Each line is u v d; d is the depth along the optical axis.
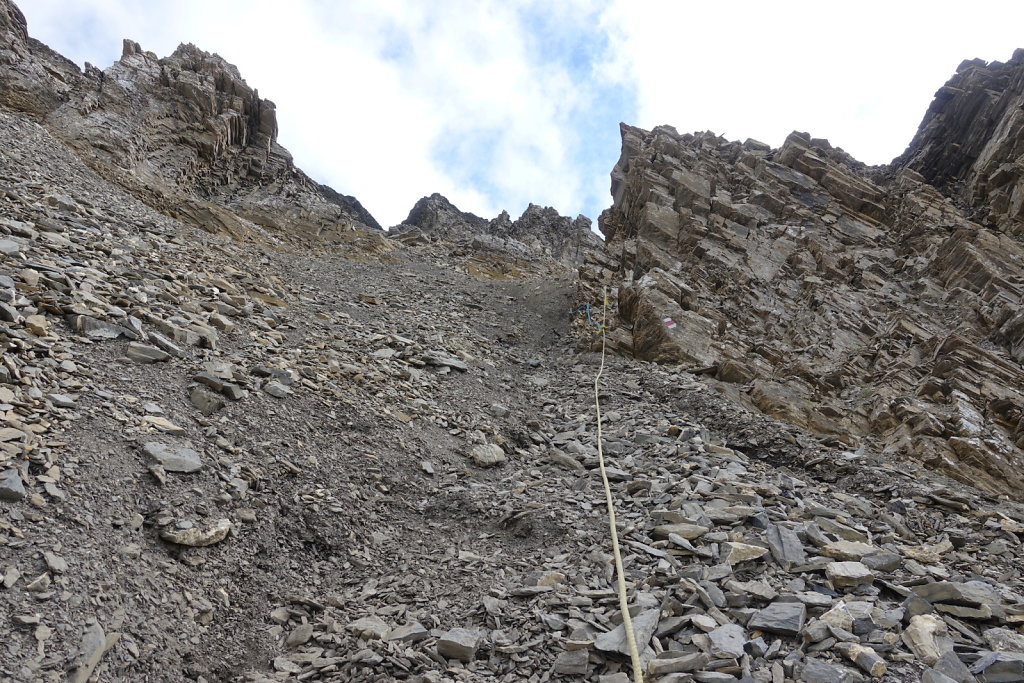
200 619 5.65
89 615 4.94
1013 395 14.40
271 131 42.25
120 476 6.43
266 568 6.61
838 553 6.96
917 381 15.95
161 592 5.61
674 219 25.95
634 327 20.19
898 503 9.34
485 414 12.87
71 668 4.50
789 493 9.24
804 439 12.62
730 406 14.28
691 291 20.75
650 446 11.87
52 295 9.09
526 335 21.30
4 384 6.76
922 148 29.66
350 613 6.36
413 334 16.56
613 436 12.69
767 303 21.52
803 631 5.45
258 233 28.62
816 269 23.25
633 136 33.44
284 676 5.31
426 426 11.21
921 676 4.85
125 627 5.08
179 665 5.11
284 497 7.62
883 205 26.95
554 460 11.30
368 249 34.06
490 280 31.22
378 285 22.31
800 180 28.22
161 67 36.97
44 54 33.28
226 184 37.31
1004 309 17.47
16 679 4.21
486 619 6.11
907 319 18.62
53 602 4.84
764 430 12.80
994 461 12.06
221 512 6.79
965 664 4.95
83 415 7.01
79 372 7.78
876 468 10.98
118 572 5.46
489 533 8.14
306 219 35.75
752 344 19.17
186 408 8.34
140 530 6.02
